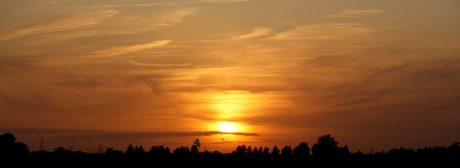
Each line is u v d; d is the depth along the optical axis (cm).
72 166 10588
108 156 11906
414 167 11288
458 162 11538
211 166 11581
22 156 11200
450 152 12369
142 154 12394
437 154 12275
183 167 11419
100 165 10912
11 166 10325
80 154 11869
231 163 12106
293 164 12050
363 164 11838
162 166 11312
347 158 12650
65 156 11569
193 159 12481
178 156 12650
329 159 12688
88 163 11050
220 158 12731
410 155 12525
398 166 11450
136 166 11156
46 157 11350
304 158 12888
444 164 11425
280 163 12181
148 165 11431
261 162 12306
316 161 12481
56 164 10719
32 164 10612
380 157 12681
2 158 10838
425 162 11712
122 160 11556
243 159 12712
